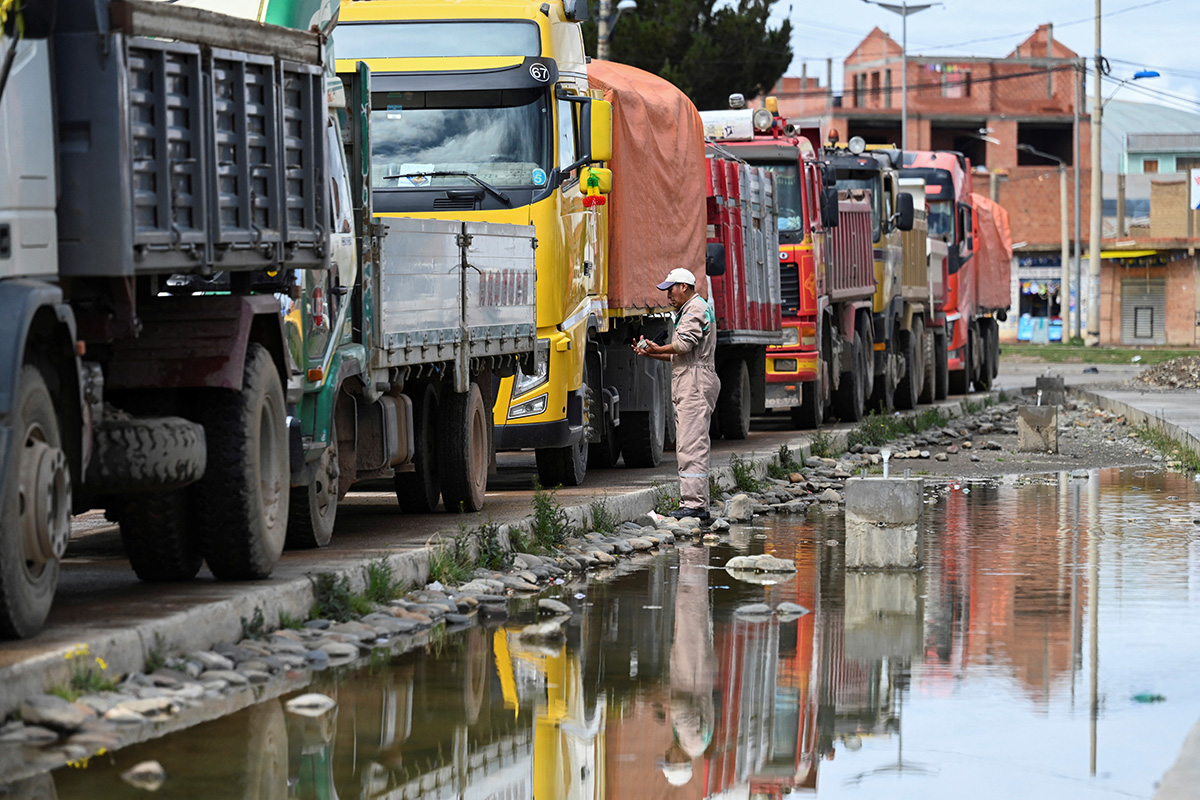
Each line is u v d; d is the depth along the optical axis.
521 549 21.61
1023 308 157.50
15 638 12.81
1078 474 35.88
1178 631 16.56
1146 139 189.38
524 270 26.52
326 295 19.11
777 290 42.66
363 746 11.82
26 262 12.88
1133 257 145.75
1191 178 145.88
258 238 15.94
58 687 12.11
